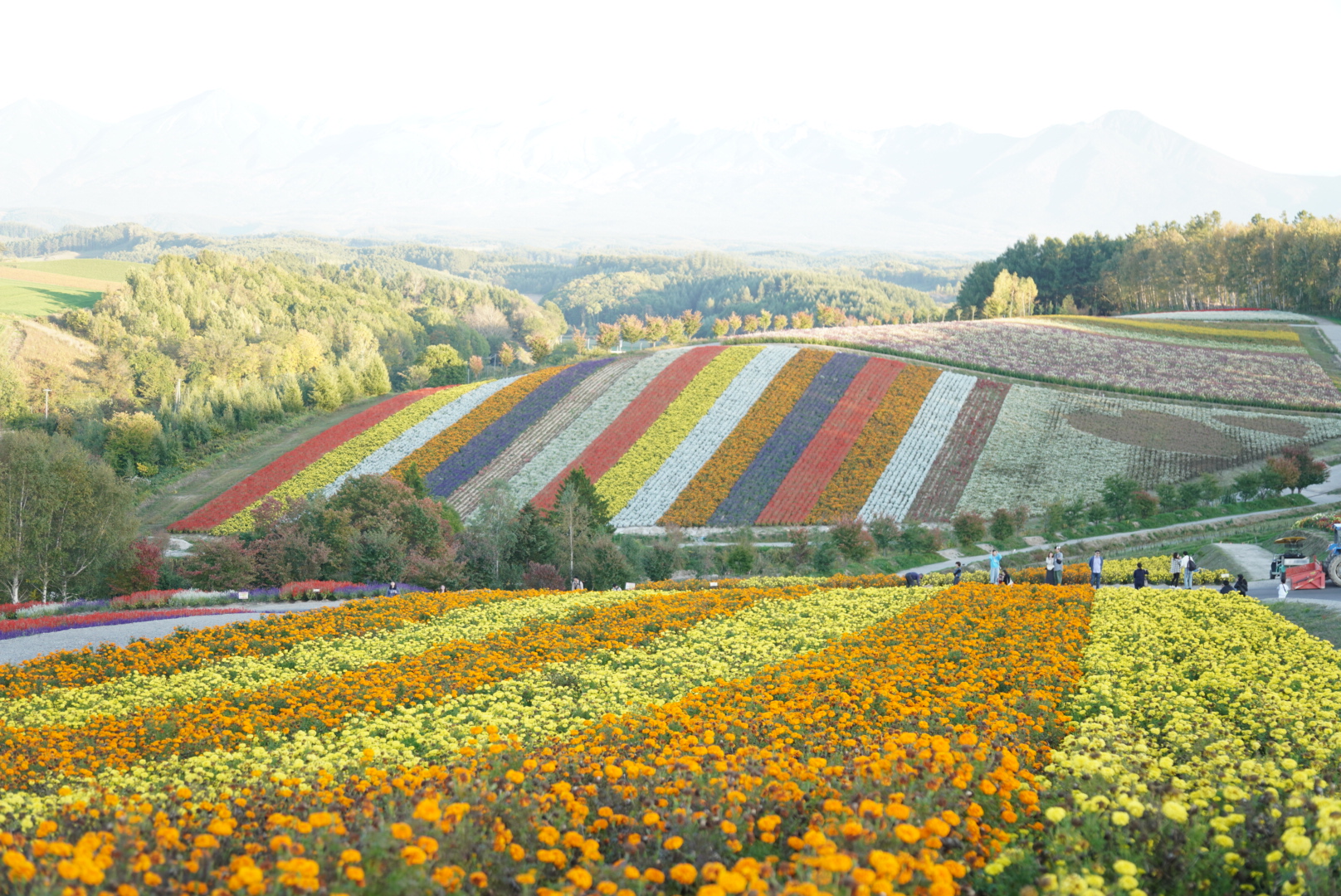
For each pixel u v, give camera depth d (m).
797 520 56.62
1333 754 9.30
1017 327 103.19
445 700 14.60
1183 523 54.91
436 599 28.98
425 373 126.38
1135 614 20.91
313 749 11.62
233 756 11.34
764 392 74.75
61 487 39.38
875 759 7.68
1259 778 7.88
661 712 11.36
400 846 5.81
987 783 7.30
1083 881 5.75
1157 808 7.00
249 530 58.34
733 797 6.91
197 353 127.75
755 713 11.46
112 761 11.88
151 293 145.88
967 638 17.98
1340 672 13.85
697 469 63.31
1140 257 141.88
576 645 19.73
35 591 39.66
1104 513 56.19
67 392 114.69
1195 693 12.87
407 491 46.78
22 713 15.67
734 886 4.93
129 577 39.75
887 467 62.91
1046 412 71.75
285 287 179.88
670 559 47.19
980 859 6.46
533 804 7.10
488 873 6.04
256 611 32.06
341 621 24.70
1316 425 69.69
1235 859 6.23
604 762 8.52
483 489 63.00
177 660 20.39
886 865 5.12
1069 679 13.72
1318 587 28.22
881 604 24.44
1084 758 8.06
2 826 7.21
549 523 46.34
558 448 68.12
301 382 97.88
